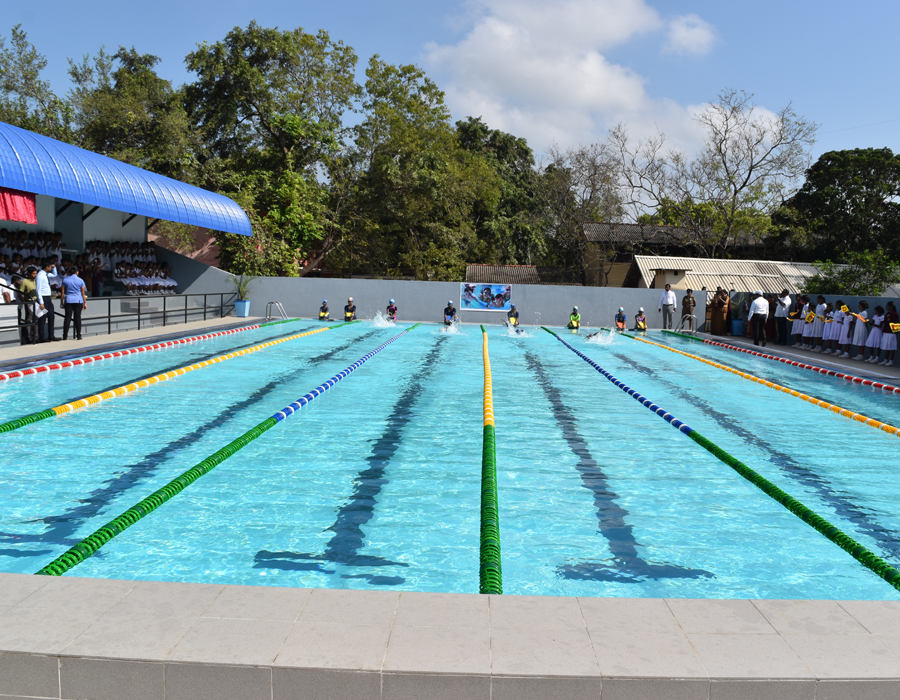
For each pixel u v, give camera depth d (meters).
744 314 20.16
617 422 8.05
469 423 7.72
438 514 4.79
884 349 13.44
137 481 5.32
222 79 31.08
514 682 2.21
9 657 2.27
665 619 2.58
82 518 4.53
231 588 2.76
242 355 13.38
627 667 2.24
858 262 22.06
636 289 23.34
